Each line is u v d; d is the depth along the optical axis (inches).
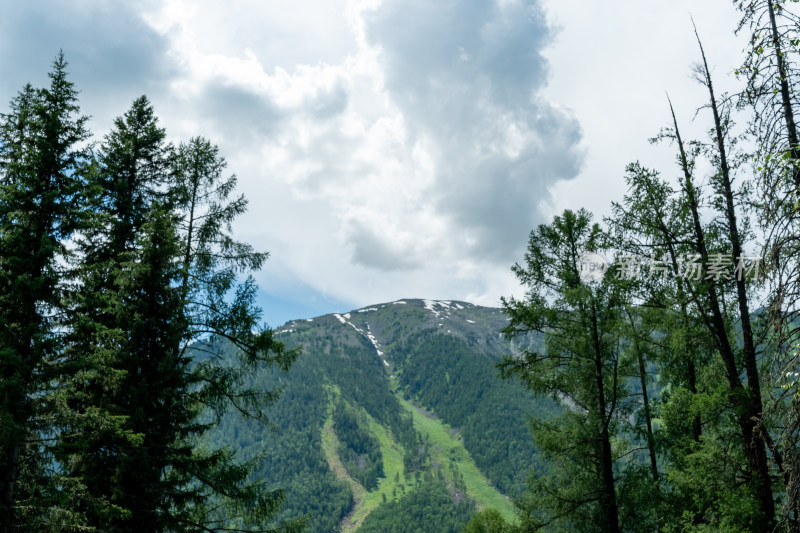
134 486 477.4
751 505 419.5
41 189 454.9
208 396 546.6
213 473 526.3
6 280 418.6
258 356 567.2
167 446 521.3
